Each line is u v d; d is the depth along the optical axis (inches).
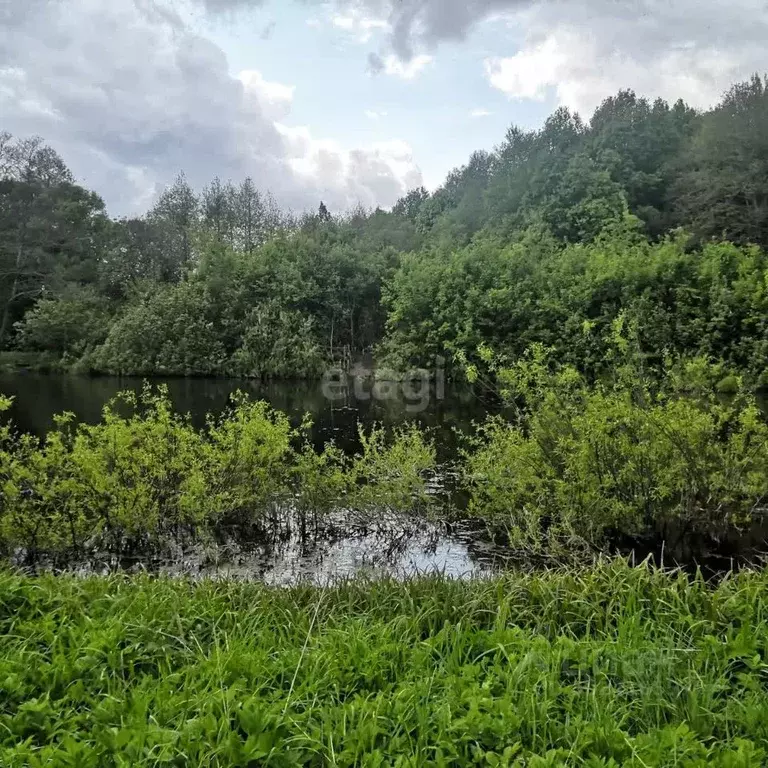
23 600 158.6
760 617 151.5
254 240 1423.5
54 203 1470.2
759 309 760.3
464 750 100.1
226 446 296.0
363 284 1199.6
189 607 158.2
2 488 253.9
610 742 100.7
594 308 863.1
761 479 257.1
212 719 101.0
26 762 94.5
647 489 255.1
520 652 133.1
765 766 97.2
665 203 1390.3
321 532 294.2
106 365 1103.0
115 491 260.8
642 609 156.3
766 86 1443.2
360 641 134.2
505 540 277.9
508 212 1502.2
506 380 301.7
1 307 1369.3
